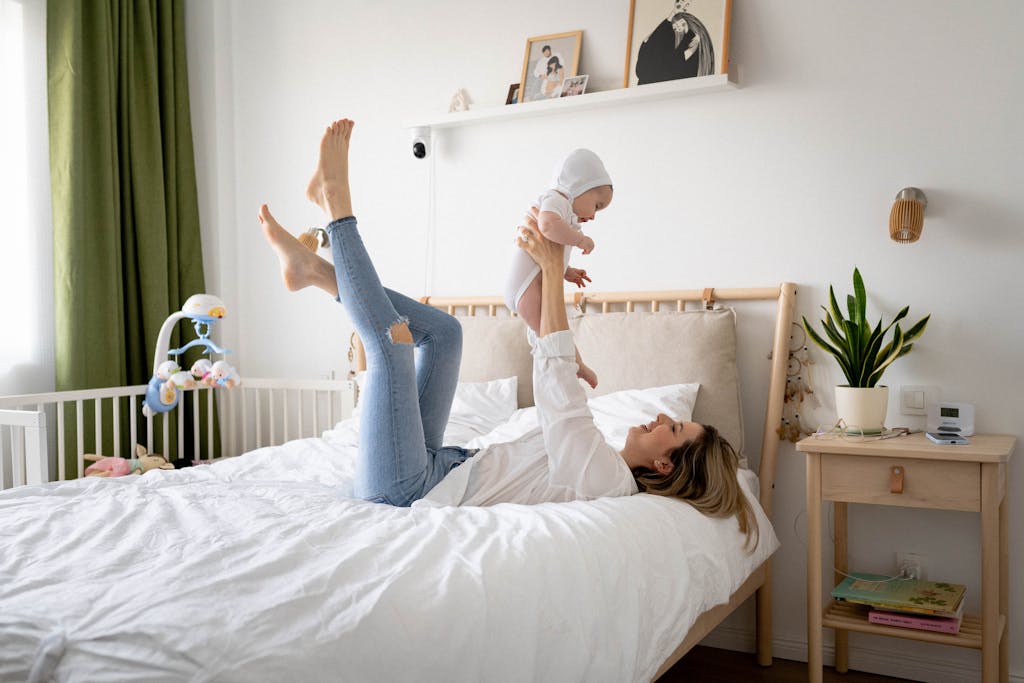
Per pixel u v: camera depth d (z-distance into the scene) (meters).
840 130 2.61
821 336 2.63
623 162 2.94
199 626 1.08
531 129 3.11
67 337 3.08
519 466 1.90
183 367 3.54
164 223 3.44
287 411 3.47
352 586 1.22
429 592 1.24
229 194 3.72
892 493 2.14
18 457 2.49
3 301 3.09
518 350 2.96
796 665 2.64
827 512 2.63
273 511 1.60
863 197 2.58
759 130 2.72
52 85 3.12
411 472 1.79
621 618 1.52
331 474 2.21
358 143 3.49
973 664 2.45
